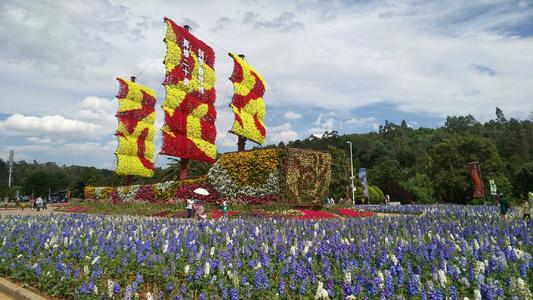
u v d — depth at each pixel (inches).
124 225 585.9
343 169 2282.2
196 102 1450.5
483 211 1062.4
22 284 345.7
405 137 5226.4
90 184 2802.7
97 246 423.8
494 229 490.0
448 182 2322.8
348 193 2171.5
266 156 1050.1
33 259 398.3
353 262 323.9
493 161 2284.7
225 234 479.5
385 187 2465.6
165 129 1326.3
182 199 1211.2
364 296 254.4
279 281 294.2
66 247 445.4
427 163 2901.1
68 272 327.3
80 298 283.6
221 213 931.3
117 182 2448.3
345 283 266.1
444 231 501.0
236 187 1090.7
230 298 267.9
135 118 1771.7
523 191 2127.2
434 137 5002.5
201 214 808.3
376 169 3186.5
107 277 339.3
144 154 1781.5
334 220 679.7
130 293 263.4
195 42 1498.5
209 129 1492.4
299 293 272.1
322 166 1143.0
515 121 4188.0
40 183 3196.4
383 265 325.7
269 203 1008.2
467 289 273.1
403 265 337.7
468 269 311.4
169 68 1363.2
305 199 1063.0
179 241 422.9
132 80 1841.8
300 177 1058.7
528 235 455.8
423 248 360.8
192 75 1450.5
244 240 434.6
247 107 1445.6
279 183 1016.9
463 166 2292.1
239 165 1096.2
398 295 241.9
